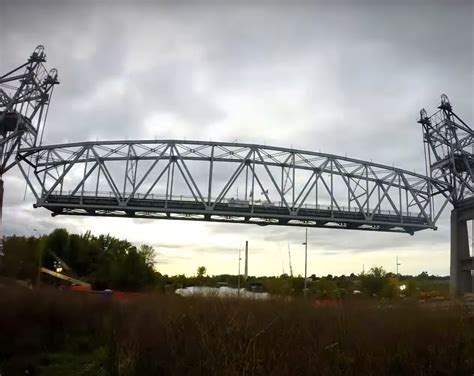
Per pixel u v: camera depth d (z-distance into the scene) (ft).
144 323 54.19
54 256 237.04
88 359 69.00
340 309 48.14
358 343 43.27
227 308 45.21
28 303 76.48
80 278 247.29
